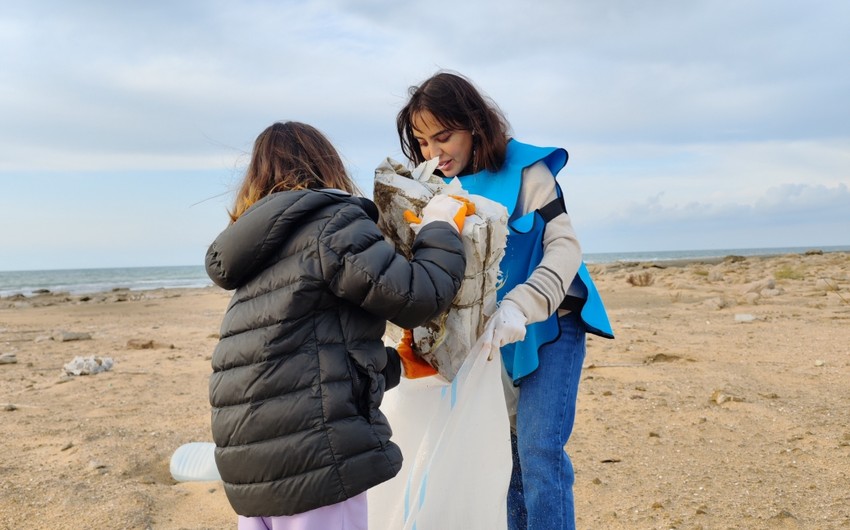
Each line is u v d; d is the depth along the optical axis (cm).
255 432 201
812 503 348
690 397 547
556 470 262
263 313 204
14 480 411
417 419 256
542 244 266
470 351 242
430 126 280
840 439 433
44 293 3134
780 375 608
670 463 412
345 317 208
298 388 200
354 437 201
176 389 663
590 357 713
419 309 204
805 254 3406
